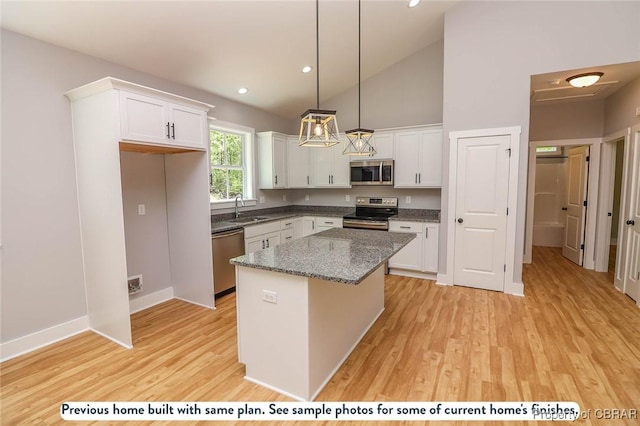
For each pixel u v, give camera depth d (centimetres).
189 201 356
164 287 379
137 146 294
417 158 475
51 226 278
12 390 217
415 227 454
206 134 338
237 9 302
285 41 375
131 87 262
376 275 322
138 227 348
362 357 254
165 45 316
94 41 282
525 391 211
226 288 389
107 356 259
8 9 229
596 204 486
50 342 279
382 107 533
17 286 259
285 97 516
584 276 457
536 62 358
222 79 409
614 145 464
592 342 270
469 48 388
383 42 449
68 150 286
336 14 357
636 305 349
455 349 264
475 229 406
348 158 531
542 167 695
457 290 406
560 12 345
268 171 514
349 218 503
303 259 222
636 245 361
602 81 384
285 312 207
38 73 264
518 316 325
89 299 303
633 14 319
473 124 393
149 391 216
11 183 252
